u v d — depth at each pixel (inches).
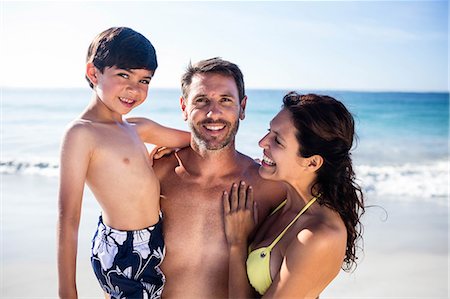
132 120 130.2
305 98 108.4
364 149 570.3
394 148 572.7
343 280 218.2
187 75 126.0
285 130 107.4
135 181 116.4
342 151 106.1
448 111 721.0
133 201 116.1
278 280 103.3
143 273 117.3
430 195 381.7
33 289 198.8
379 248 256.1
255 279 111.7
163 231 126.2
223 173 126.1
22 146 515.8
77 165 108.8
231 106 121.6
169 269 125.5
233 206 122.6
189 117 123.9
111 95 116.1
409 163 506.0
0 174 418.3
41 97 735.1
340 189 106.4
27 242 248.5
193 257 124.4
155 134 131.7
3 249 238.8
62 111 732.7
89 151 111.3
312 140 104.5
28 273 213.8
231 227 121.6
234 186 124.3
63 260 104.7
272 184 126.6
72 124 112.3
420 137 661.3
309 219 107.2
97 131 113.8
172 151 132.6
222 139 121.6
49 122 667.4
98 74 117.6
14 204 318.3
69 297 103.9
